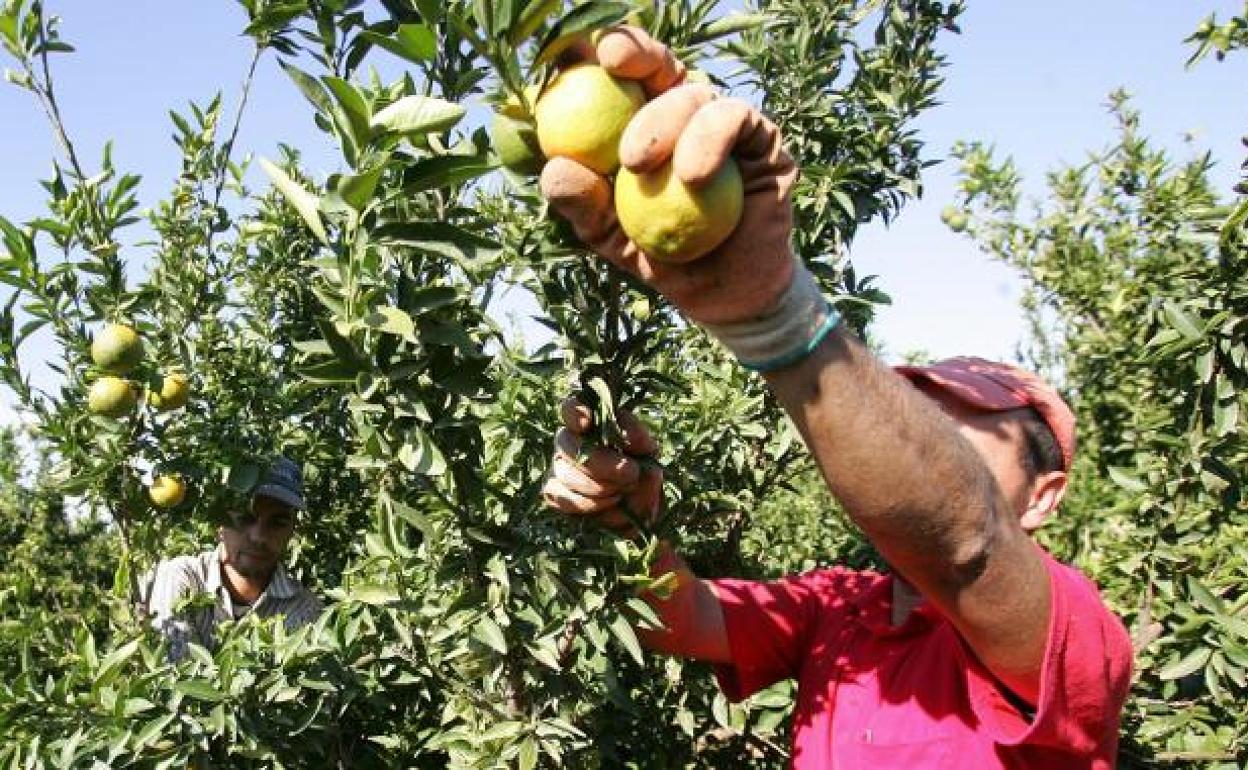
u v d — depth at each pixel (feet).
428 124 2.42
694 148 1.92
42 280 4.55
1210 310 5.37
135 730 3.95
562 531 3.32
